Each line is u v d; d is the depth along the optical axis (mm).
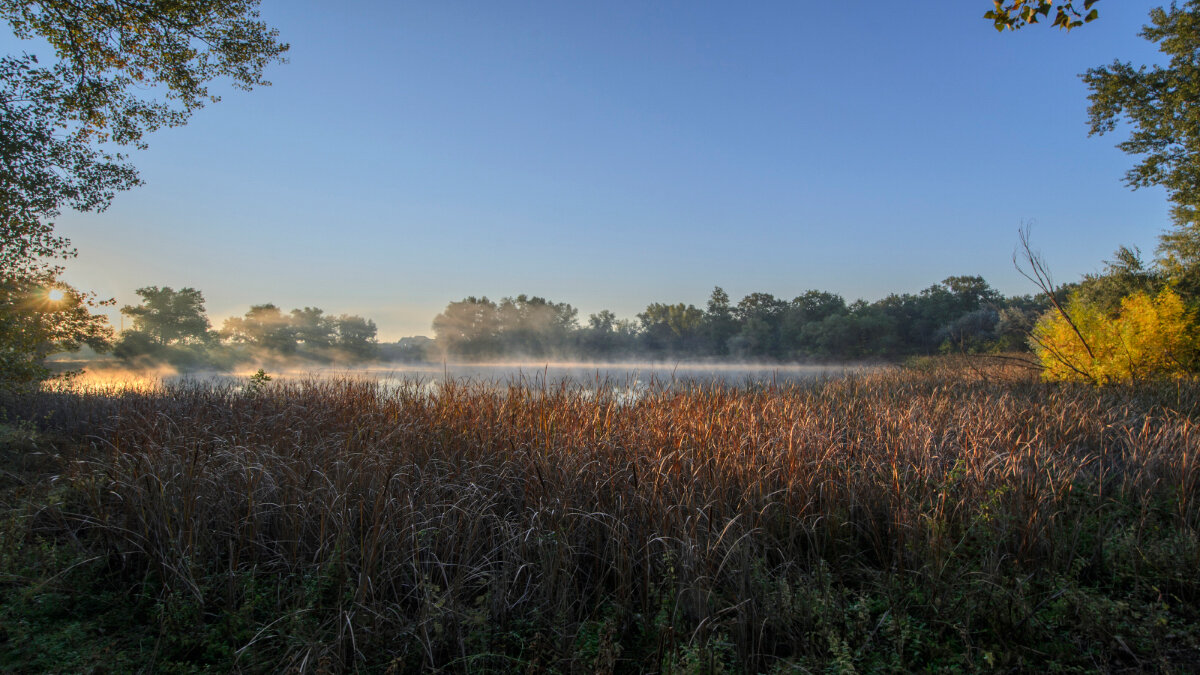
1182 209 19328
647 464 5117
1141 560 4195
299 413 7766
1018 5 5246
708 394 8320
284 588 4137
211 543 4488
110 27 10953
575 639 3564
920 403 8680
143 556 4508
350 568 4207
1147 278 21391
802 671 3186
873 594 4070
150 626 3875
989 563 4012
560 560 4047
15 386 9320
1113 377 12633
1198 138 16812
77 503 5254
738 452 5305
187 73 11883
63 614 4012
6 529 4602
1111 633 3498
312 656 3354
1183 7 17188
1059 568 4230
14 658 3449
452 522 4535
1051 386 11992
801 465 5102
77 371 10398
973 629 3639
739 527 4316
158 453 5570
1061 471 5344
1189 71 16844
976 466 5219
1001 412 7750
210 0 11570
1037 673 3283
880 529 4773
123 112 11391
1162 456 5855
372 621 3689
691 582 3785
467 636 3580
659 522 4352
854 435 6625
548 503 4637
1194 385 10391
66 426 8844
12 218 9086
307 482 4961
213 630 3654
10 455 7133
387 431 6598
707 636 3553
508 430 6176
